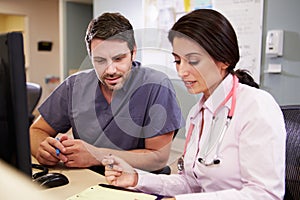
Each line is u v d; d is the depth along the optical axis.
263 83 2.60
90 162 1.39
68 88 1.62
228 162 1.02
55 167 1.42
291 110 1.30
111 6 4.00
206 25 0.95
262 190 0.90
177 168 1.27
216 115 1.07
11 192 0.33
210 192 1.00
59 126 1.68
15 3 6.08
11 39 0.67
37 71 6.39
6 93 0.69
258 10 2.58
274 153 0.92
